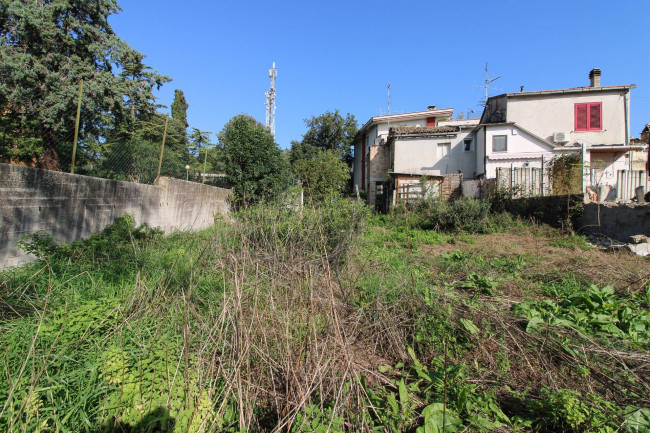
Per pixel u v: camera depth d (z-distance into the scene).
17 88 9.31
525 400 2.25
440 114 23.64
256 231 4.10
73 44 10.60
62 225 5.32
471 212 10.40
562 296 4.21
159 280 3.63
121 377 1.98
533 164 16.50
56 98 9.48
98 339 2.46
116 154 7.57
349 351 2.41
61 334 2.41
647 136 19.30
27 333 2.38
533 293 4.48
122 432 1.74
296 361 2.29
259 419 2.08
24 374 2.03
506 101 17.62
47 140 6.52
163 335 2.62
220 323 2.61
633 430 1.87
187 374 2.06
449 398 2.21
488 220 10.55
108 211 6.46
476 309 3.34
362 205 6.50
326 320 2.72
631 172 10.00
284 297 2.86
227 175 12.66
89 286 3.64
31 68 9.60
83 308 2.77
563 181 11.20
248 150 12.30
